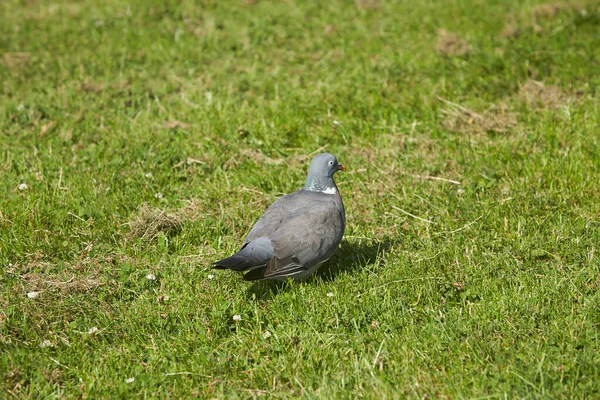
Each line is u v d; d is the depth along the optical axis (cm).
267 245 882
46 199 1122
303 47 1623
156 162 1227
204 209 1115
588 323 812
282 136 1296
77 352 830
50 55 1639
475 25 1636
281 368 794
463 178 1154
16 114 1387
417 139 1261
